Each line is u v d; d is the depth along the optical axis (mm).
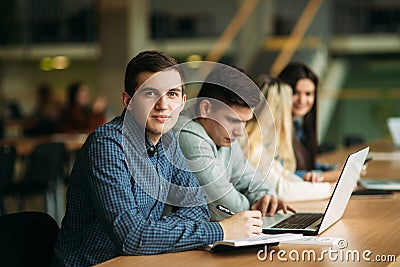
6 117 15031
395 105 13688
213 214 3438
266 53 13500
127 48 14859
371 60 14492
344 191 3189
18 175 9891
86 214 2783
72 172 2826
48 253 2980
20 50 16641
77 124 10719
